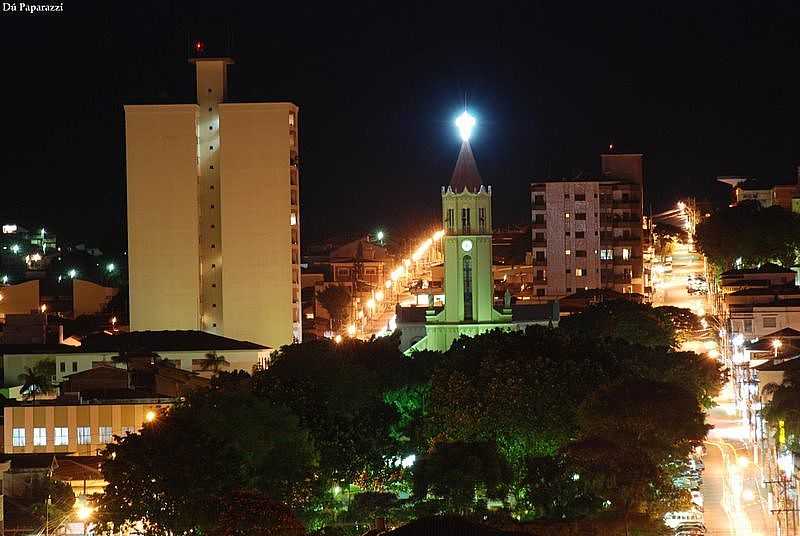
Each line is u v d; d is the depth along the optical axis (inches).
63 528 7859.3
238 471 7199.8
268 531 6378.0
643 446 7490.2
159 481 7042.3
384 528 6520.7
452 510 7450.8
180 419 7377.0
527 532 5826.8
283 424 7608.3
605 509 7322.8
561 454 7573.8
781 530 7573.8
